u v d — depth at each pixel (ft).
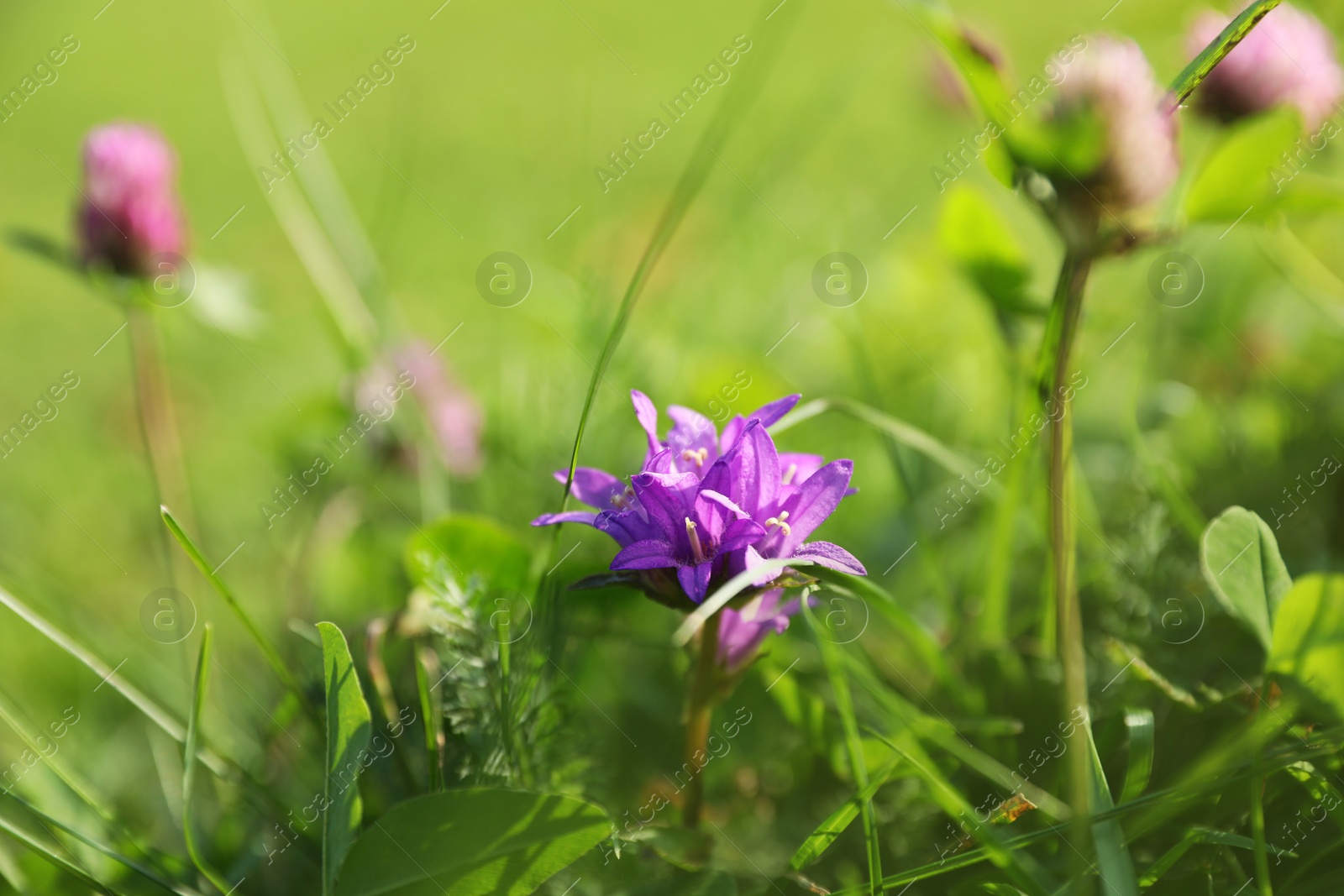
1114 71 1.56
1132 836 1.53
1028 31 3.22
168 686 1.77
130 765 1.75
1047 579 1.67
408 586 1.79
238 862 1.63
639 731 1.71
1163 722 1.63
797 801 1.66
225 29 4.15
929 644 1.63
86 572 1.95
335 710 1.53
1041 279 2.09
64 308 2.76
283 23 4.48
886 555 1.85
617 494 1.56
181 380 2.45
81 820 1.66
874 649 1.74
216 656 1.80
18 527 2.01
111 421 2.25
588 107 2.17
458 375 2.15
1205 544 1.59
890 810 1.62
